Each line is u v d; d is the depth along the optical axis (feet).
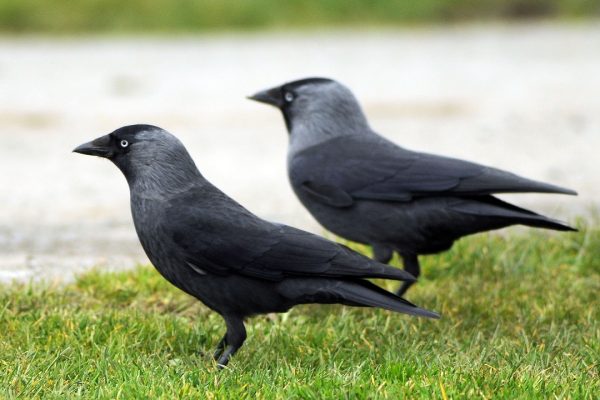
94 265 41.37
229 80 84.43
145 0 108.37
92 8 106.42
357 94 79.25
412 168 36.73
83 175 59.93
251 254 30.04
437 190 36.04
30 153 64.59
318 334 33.24
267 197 54.39
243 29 109.09
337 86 40.14
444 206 36.04
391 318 35.24
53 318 32.99
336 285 29.86
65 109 75.25
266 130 71.56
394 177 36.78
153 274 38.63
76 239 46.65
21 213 51.34
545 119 71.92
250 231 30.35
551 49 98.22
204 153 65.05
